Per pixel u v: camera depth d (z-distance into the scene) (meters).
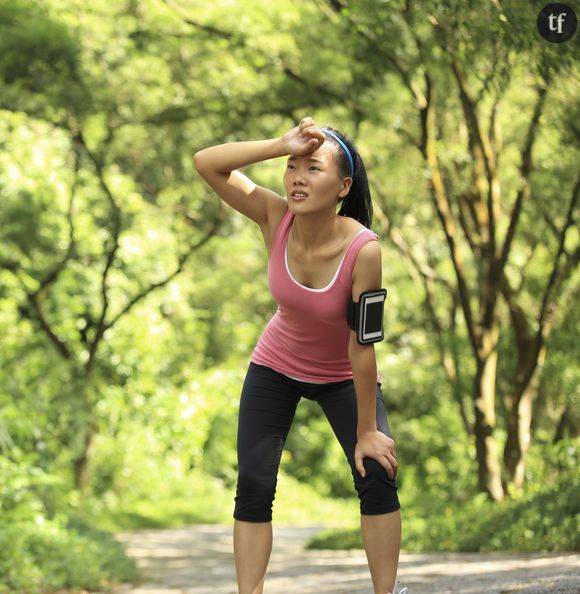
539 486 13.80
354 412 3.67
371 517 3.62
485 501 14.19
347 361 3.65
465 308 14.45
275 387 3.70
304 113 15.90
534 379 14.49
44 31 14.62
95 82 15.66
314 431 32.19
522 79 9.93
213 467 29.41
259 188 3.65
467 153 14.38
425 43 10.38
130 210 19.81
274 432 3.71
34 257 19.70
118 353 22.61
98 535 12.48
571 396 15.71
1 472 10.48
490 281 14.37
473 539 11.14
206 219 19.98
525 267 15.60
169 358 25.56
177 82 15.99
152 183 19.05
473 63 8.24
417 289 20.98
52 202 19.55
